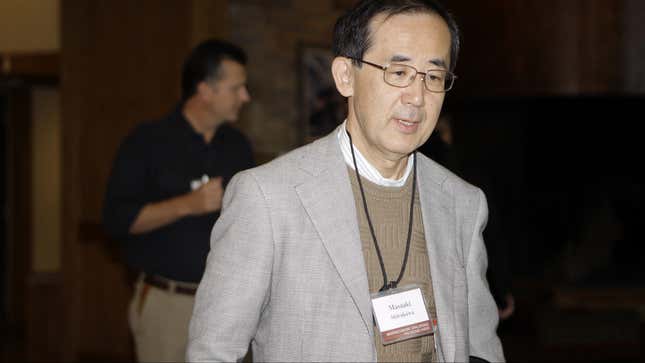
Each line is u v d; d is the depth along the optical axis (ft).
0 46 25.89
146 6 19.21
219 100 11.32
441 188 6.31
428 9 5.57
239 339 5.41
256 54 22.75
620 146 27.35
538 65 23.88
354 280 5.45
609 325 24.48
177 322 10.57
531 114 27.09
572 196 27.27
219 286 5.45
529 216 27.14
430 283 5.98
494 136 27.12
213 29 18.80
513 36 24.04
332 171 5.76
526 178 27.20
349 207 5.65
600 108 27.14
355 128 5.88
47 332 26.43
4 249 30.35
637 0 23.91
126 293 19.71
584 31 23.75
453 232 6.18
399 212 5.96
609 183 27.32
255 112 22.67
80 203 20.16
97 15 19.92
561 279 26.40
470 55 24.75
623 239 27.12
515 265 27.02
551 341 24.25
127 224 10.66
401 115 5.47
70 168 20.17
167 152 11.18
